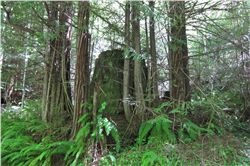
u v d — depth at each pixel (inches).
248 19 167.0
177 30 155.3
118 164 123.6
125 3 149.9
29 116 184.2
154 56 159.0
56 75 173.8
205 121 153.8
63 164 136.4
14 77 226.5
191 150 125.1
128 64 157.4
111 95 160.1
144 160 119.0
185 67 161.6
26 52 196.7
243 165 112.8
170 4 146.6
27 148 136.7
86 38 149.6
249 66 178.7
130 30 155.6
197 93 163.0
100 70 166.4
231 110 176.7
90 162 127.1
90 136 137.8
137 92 153.8
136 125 148.9
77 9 152.9
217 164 115.8
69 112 168.6
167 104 143.0
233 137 137.9
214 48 166.4
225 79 184.7
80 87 148.1
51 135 151.9
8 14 141.2
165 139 132.2
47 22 153.3
